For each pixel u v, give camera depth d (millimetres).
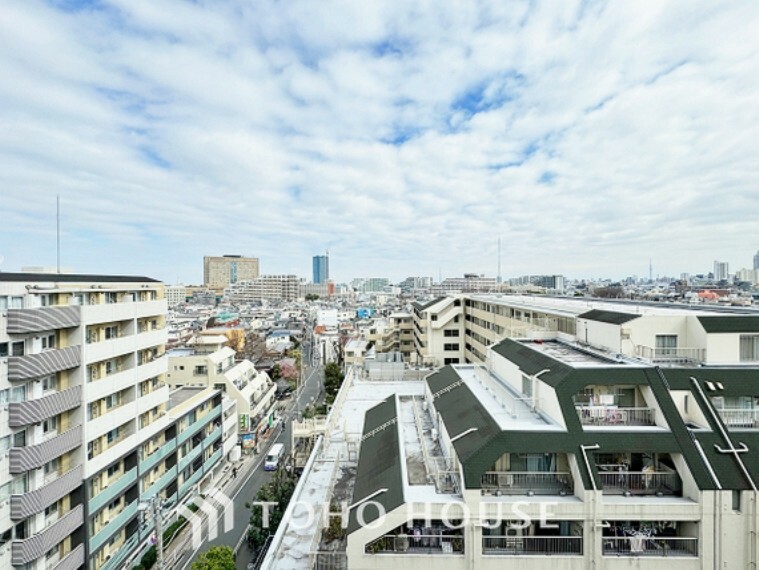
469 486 16203
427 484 18656
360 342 89062
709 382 18250
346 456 28688
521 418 19422
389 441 24578
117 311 31234
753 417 17781
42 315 24453
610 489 16891
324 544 19188
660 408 17609
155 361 36844
